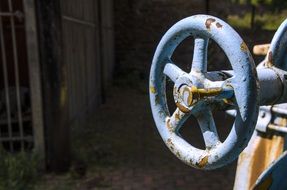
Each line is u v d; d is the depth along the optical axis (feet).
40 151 16.33
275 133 6.16
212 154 4.05
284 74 4.31
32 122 16.46
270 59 4.59
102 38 30.27
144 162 17.90
